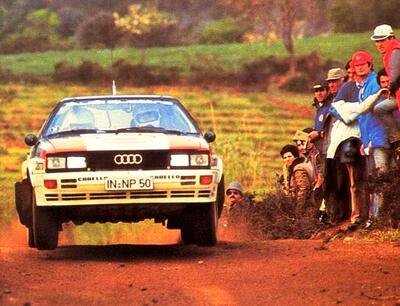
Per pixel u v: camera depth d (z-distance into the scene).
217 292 18.39
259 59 159.62
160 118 24.89
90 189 22.53
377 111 25.86
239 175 55.81
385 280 18.89
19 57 187.88
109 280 19.78
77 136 23.89
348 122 26.41
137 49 189.88
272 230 30.55
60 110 25.20
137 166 22.75
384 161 26.02
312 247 24.17
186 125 24.89
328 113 27.86
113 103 25.34
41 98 139.62
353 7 191.88
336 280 19.03
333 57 161.62
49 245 23.75
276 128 109.12
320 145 30.16
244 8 189.88
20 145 109.06
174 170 22.69
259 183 54.81
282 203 31.36
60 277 20.20
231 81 149.38
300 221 29.86
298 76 144.50
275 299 17.69
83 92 144.75
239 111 122.75
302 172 30.77
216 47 184.75
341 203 28.91
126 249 25.31
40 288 18.84
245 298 17.83
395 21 188.62
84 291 18.58
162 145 22.88
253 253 23.50
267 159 81.44
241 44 184.25
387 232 24.81
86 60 170.88
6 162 94.25
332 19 193.75
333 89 29.44
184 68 161.38
